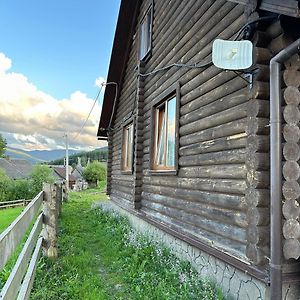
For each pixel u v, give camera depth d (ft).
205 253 12.74
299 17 7.63
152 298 11.35
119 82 32.48
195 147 14.07
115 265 15.42
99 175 153.28
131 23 27.96
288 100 8.97
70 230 23.81
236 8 11.27
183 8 16.47
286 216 8.73
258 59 9.57
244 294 10.16
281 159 8.87
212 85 12.82
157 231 18.37
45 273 13.37
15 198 81.15
